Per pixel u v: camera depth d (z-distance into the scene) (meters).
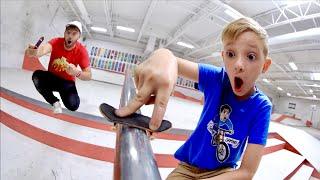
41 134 2.48
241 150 0.85
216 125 0.83
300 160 4.38
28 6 7.70
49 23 9.44
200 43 13.20
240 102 0.80
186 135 3.22
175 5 8.01
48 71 2.62
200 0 7.35
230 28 0.57
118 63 15.33
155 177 0.30
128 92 0.77
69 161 2.20
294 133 6.33
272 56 10.08
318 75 10.47
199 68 0.83
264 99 0.78
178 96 14.83
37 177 1.87
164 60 0.46
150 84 0.42
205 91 0.88
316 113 15.79
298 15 6.32
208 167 0.83
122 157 0.35
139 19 11.77
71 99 2.67
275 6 6.50
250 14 7.57
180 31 11.00
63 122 2.85
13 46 7.59
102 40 15.34
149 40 13.59
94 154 2.32
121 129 0.46
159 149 2.59
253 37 0.53
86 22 11.94
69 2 8.84
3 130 2.59
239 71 0.55
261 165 3.38
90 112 3.14
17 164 1.99
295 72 11.77
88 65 2.75
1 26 6.83
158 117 0.40
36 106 2.97
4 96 3.44
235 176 0.64
